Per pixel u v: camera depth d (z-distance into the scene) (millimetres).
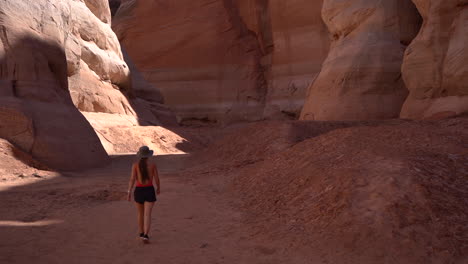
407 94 19203
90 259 4328
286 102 33312
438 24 15297
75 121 14047
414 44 16438
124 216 6344
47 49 14141
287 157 8797
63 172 11195
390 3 20516
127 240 5066
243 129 15578
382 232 4379
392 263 3959
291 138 12250
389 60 19656
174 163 14547
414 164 5738
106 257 4410
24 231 5320
